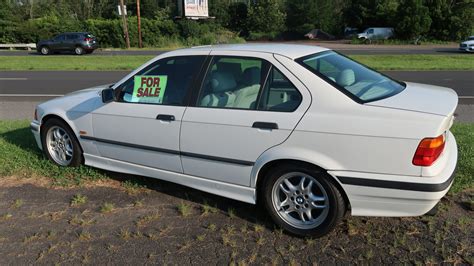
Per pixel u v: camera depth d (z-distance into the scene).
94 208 4.12
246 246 3.43
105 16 64.56
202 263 3.22
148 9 62.31
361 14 52.22
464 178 4.38
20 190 4.55
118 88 4.40
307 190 3.44
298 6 56.50
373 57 22.14
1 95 11.90
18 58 26.09
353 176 3.17
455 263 3.11
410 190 3.05
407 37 44.38
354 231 3.57
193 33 44.19
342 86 3.36
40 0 62.50
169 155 4.07
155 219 3.88
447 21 43.50
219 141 3.69
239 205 4.10
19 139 6.29
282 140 3.38
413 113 3.08
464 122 7.39
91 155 4.76
